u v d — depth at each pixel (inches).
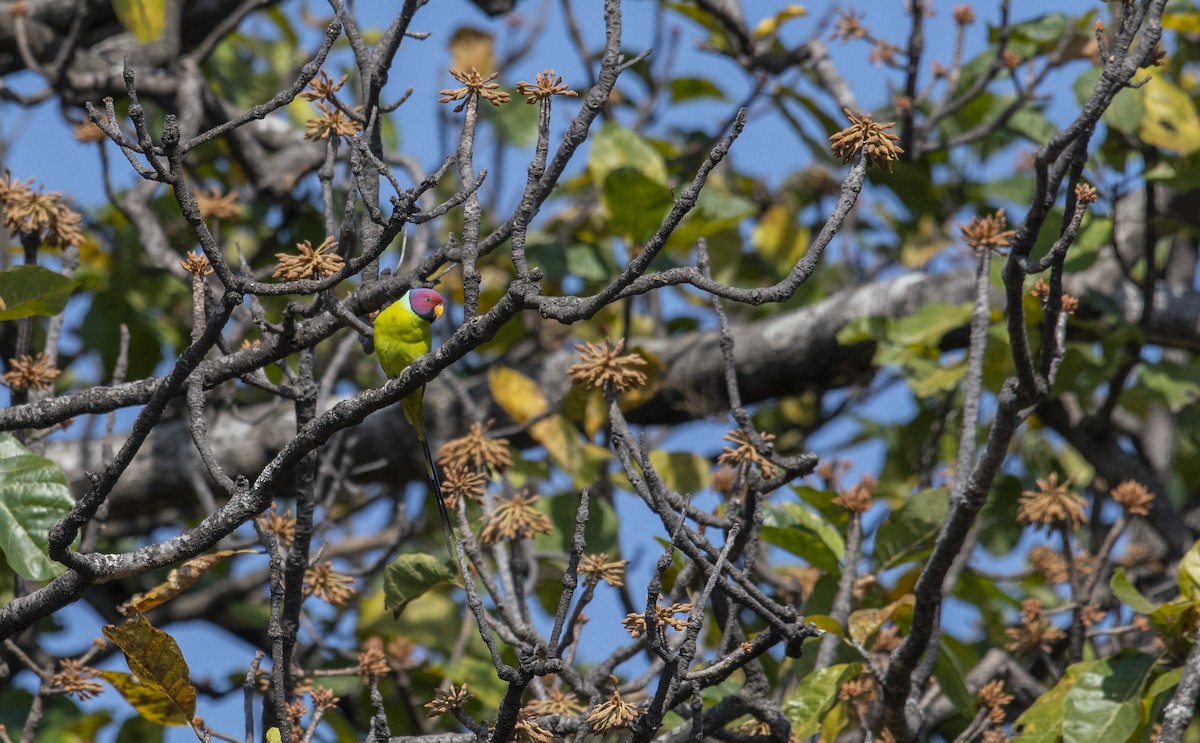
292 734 297.3
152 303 560.4
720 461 317.1
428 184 249.3
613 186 479.2
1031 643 385.7
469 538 330.6
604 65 277.1
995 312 453.7
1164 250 611.8
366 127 311.4
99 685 327.9
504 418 502.3
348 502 560.1
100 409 322.0
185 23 600.1
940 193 601.6
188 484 490.9
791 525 374.9
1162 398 516.1
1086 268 438.6
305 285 257.6
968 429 324.2
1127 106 448.5
